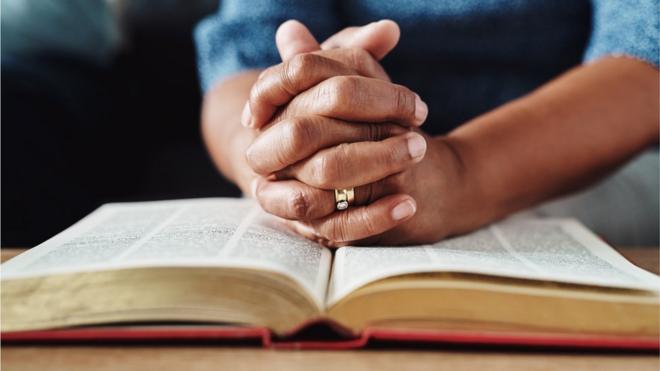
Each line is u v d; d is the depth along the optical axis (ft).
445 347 1.33
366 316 1.32
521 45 2.42
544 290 1.38
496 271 1.40
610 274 1.45
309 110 1.53
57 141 2.68
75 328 1.31
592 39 2.23
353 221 1.54
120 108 3.77
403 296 1.34
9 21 3.17
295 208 1.55
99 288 1.34
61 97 2.88
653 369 1.26
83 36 3.51
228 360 1.28
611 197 2.21
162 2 4.02
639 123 1.94
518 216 2.10
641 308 1.35
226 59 2.54
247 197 2.12
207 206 1.86
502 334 1.30
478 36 2.40
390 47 1.71
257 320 1.31
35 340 1.31
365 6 2.44
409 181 1.57
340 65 1.57
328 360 1.28
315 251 1.55
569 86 1.97
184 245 1.48
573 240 1.71
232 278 1.33
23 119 2.55
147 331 1.30
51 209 2.53
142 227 1.65
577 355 1.31
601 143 1.89
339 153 1.49
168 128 4.14
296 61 1.54
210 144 2.38
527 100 1.95
